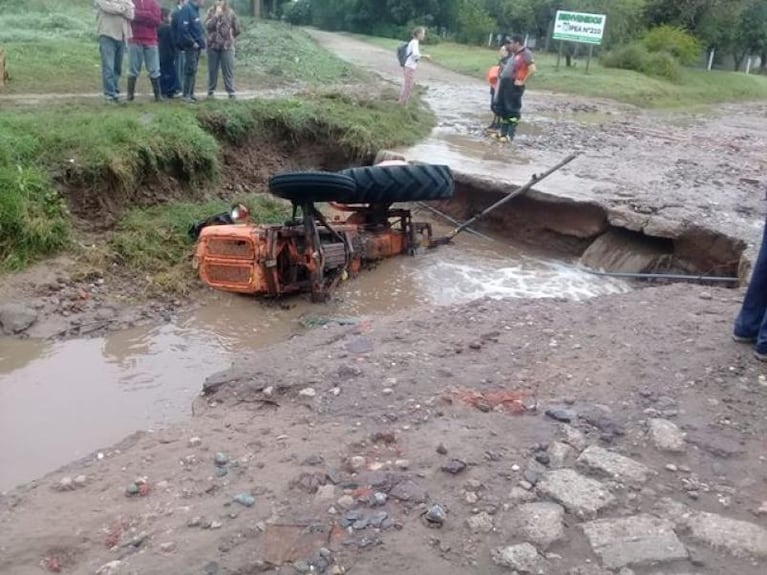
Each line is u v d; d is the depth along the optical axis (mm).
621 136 18328
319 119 13570
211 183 10969
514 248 11016
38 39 18453
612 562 3355
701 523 3613
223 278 8117
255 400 5094
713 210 10469
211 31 13469
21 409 5746
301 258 8156
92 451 5156
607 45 36781
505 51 16688
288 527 3537
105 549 3537
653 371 5195
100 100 12273
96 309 7648
